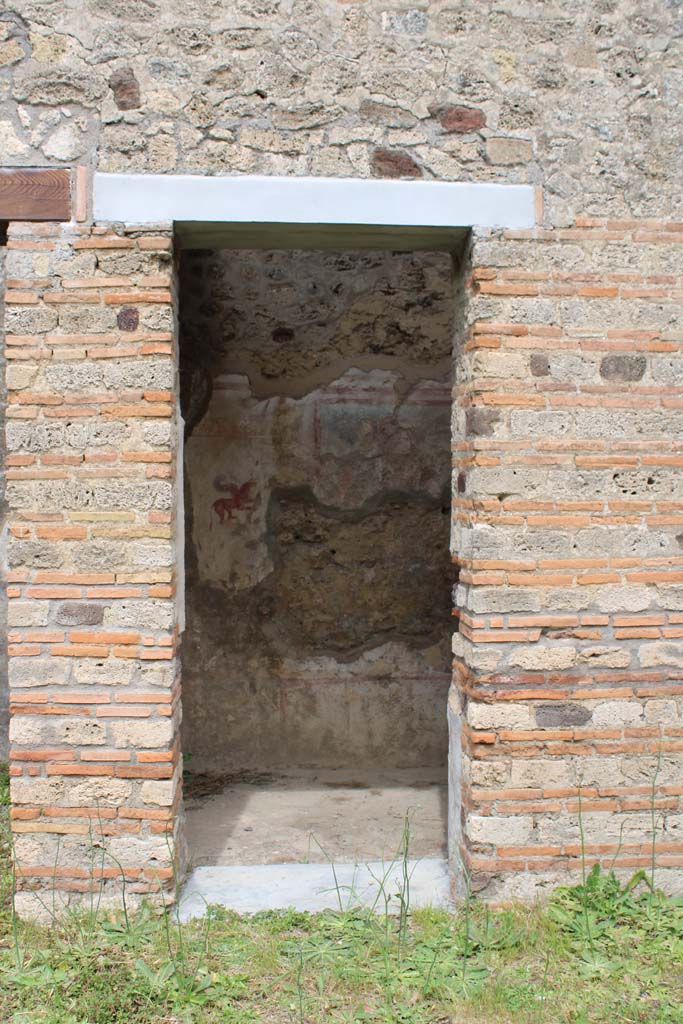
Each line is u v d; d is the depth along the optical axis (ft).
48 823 13.12
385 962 11.78
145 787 13.11
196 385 20.54
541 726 13.34
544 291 13.35
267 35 13.28
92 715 13.10
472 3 13.48
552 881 13.35
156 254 13.08
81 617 13.14
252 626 20.88
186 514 20.66
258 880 14.34
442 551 21.12
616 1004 11.01
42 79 13.15
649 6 13.71
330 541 20.94
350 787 19.72
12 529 13.07
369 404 20.89
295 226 13.46
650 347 13.47
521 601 13.29
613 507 13.42
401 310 20.80
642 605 13.47
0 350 20.12
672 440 13.51
